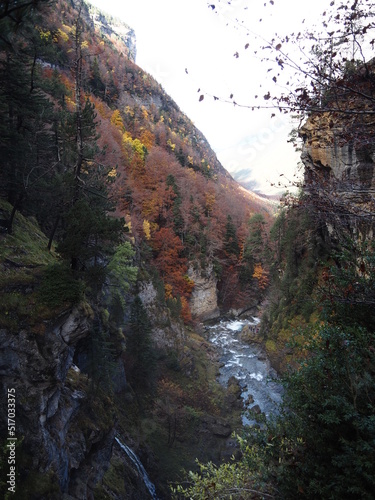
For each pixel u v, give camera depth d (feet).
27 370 38.47
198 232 220.84
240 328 197.67
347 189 24.12
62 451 42.19
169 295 176.65
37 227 75.56
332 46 15.99
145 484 72.95
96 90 321.52
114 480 61.98
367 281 21.27
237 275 231.91
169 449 96.17
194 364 144.56
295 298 119.96
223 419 112.78
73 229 49.16
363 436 15.17
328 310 22.39
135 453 84.53
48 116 90.17
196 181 289.74
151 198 211.20
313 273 109.50
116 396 98.73
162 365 133.59
